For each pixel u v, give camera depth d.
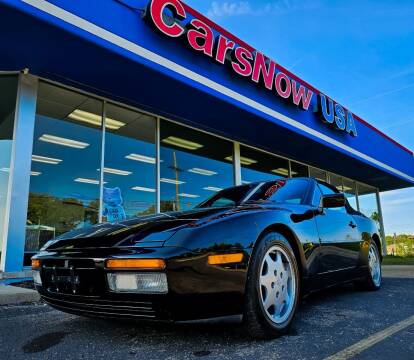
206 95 6.06
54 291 2.26
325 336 2.23
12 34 4.24
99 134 6.18
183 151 7.58
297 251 2.60
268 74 7.20
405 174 14.05
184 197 7.37
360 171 12.38
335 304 3.30
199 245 1.94
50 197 5.45
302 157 10.35
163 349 2.01
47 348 2.08
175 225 2.11
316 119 8.87
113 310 1.98
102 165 6.12
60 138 5.74
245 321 2.08
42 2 4.05
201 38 5.88
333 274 3.09
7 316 2.97
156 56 5.27
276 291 2.29
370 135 11.63
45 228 5.30
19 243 4.84
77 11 4.38
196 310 1.88
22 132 5.12
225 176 8.41
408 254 15.45
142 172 6.71
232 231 2.11
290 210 2.73
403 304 3.29
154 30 5.29
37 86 5.42
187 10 5.84
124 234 2.14
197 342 2.12
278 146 9.12
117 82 5.61
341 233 3.36
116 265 1.94
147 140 6.90
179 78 5.55
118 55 4.79
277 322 2.21
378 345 2.04
